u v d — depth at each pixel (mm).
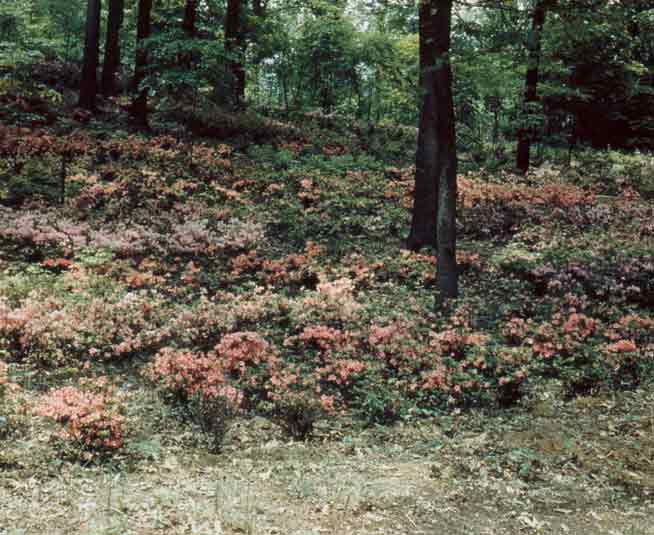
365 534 5711
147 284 13719
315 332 11484
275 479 7051
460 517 6207
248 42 31250
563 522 6191
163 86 22891
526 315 13359
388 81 30453
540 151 29562
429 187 16406
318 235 17656
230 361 10250
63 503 6000
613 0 13312
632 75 27672
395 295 14211
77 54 39375
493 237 18297
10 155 18922
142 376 10203
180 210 18000
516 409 9672
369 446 8406
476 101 29625
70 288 12844
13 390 8836
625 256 15578
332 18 34406
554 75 25594
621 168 26219
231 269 15391
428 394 10023
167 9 29766
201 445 8133
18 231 14766
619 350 10695
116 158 20750
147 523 5602
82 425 7352
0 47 25750
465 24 14281
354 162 24297
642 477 7277
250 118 27219
